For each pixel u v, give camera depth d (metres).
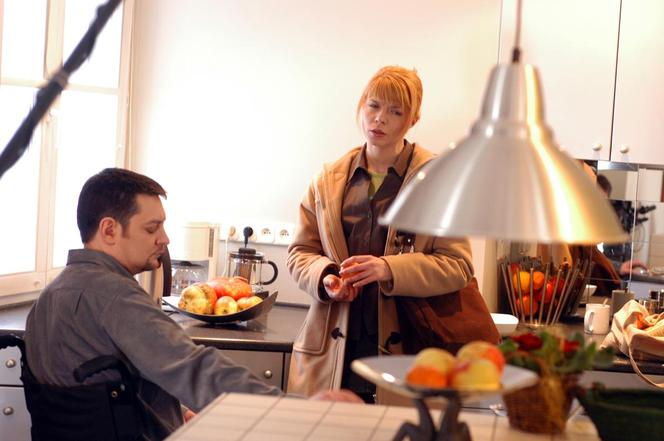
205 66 3.84
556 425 1.72
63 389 2.16
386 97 2.87
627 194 3.79
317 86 3.77
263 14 3.79
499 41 3.64
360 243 2.94
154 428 2.25
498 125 1.35
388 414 1.83
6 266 3.41
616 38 3.54
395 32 3.72
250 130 3.82
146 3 3.86
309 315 2.99
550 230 1.24
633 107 3.54
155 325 2.19
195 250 3.60
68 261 2.32
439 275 2.84
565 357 1.72
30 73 3.45
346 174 3.00
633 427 1.66
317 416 1.80
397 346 2.88
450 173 1.32
